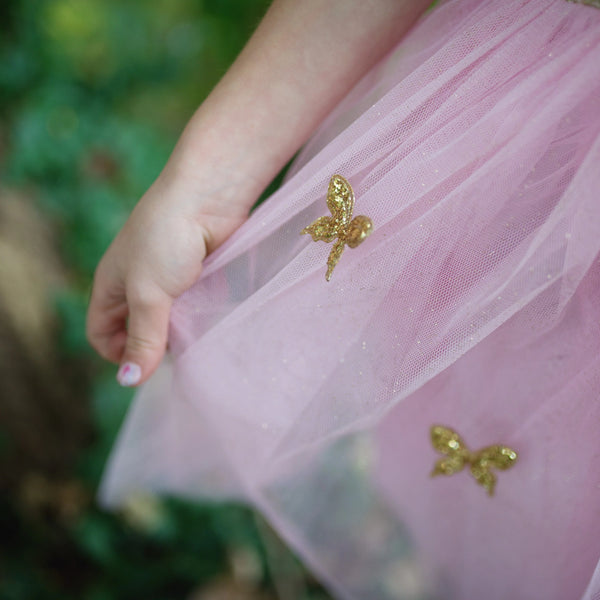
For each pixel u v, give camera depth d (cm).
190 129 34
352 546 45
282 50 33
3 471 57
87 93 81
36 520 57
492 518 39
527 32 31
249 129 34
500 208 32
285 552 58
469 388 37
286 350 34
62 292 61
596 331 32
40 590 54
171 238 34
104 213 68
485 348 35
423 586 44
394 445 42
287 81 33
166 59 91
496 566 39
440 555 42
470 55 31
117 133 75
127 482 45
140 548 57
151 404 43
